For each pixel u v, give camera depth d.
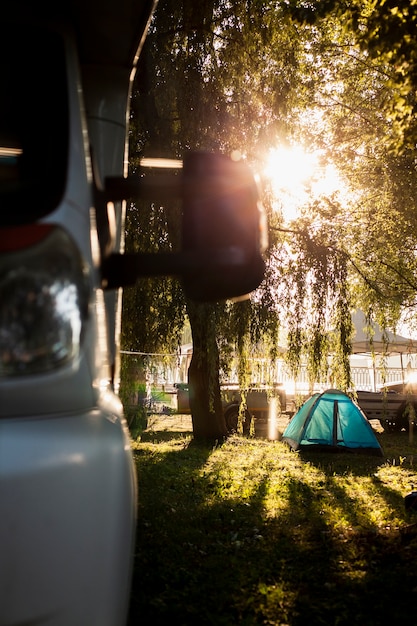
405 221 18.05
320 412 15.98
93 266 1.67
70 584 1.41
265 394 21.38
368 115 17.36
